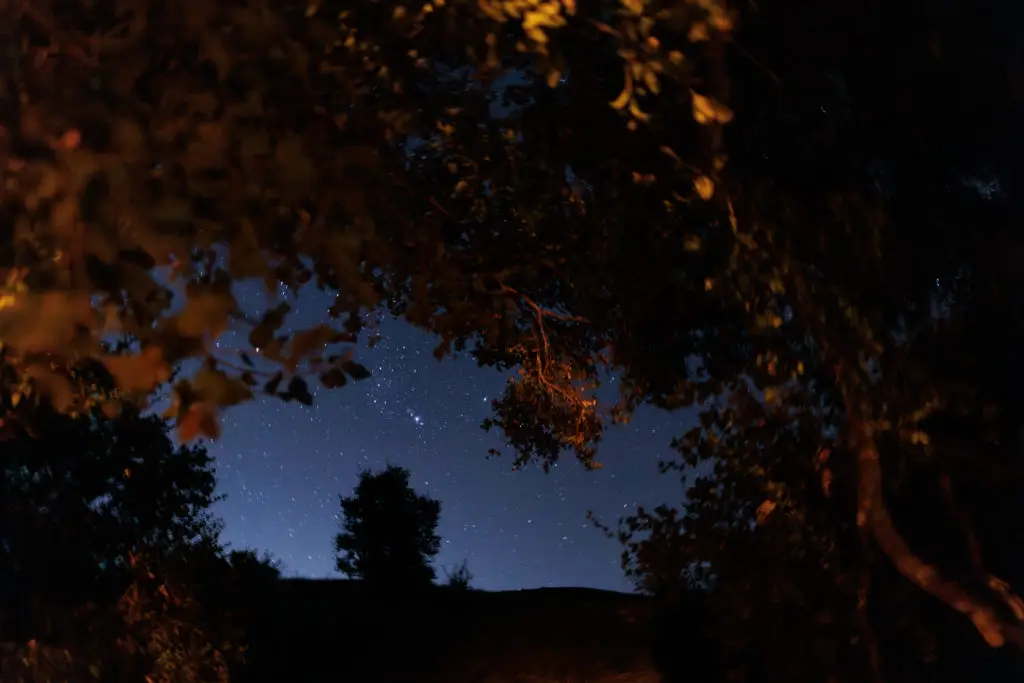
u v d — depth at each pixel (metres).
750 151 3.54
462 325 5.31
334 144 2.88
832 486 3.99
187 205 2.02
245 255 2.08
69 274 2.01
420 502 10.97
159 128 2.11
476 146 4.41
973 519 3.74
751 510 4.32
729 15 2.50
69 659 5.30
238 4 2.21
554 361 5.89
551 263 5.06
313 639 8.62
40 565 5.85
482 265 5.06
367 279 4.10
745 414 3.93
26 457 5.88
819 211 3.37
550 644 8.66
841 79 3.37
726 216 3.32
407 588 10.54
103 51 2.17
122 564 6.19
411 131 3.70
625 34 2.46
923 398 3.23
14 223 2.12
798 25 3.26
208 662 5.75
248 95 2.25
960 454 3.53
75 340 2.05
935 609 3.92
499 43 2.72
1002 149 3.31
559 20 2.39
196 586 6.07
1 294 2.01
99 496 6.21
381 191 2.92
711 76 2.87
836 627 4.07
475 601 10.29
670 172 3.66
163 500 6.46
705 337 4.36
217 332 1.96
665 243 4.06
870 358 3.13
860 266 3.18
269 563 9.31
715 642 5.80
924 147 3.37
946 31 3.13
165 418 1.92
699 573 4.59
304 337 2.06
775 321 3.03
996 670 3.77
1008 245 3.28
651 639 7.23
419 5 2.86
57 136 2.10
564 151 4.06
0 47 2.19
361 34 2.96
